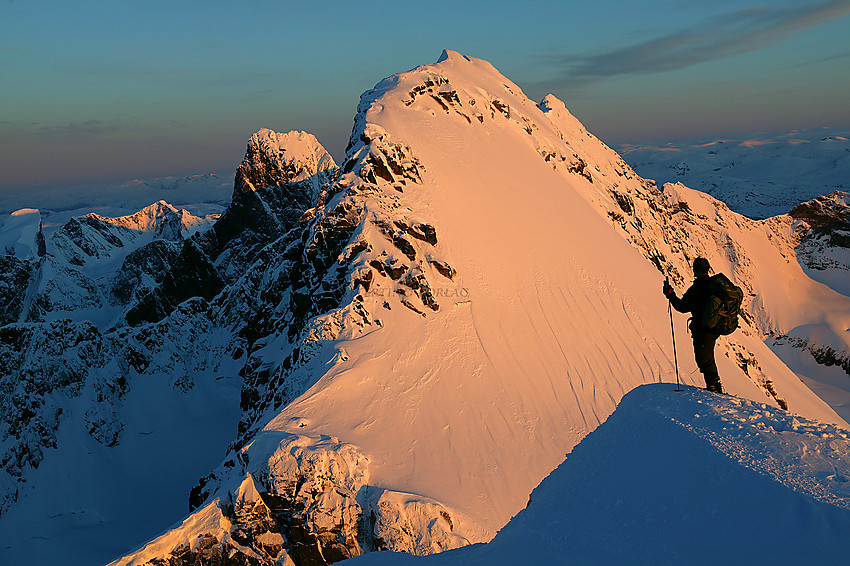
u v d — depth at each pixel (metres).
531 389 48.69
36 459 80.12
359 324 50.56
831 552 5.14
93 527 73.00
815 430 7.73
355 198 59.94
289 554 31.75
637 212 128.00
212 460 85.94
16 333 91.50
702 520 6.41
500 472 40.03
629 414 9.70
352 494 33.31
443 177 66.75
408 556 8.34
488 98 91.06
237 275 157.62
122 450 87.31
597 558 6.61
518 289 58.44
